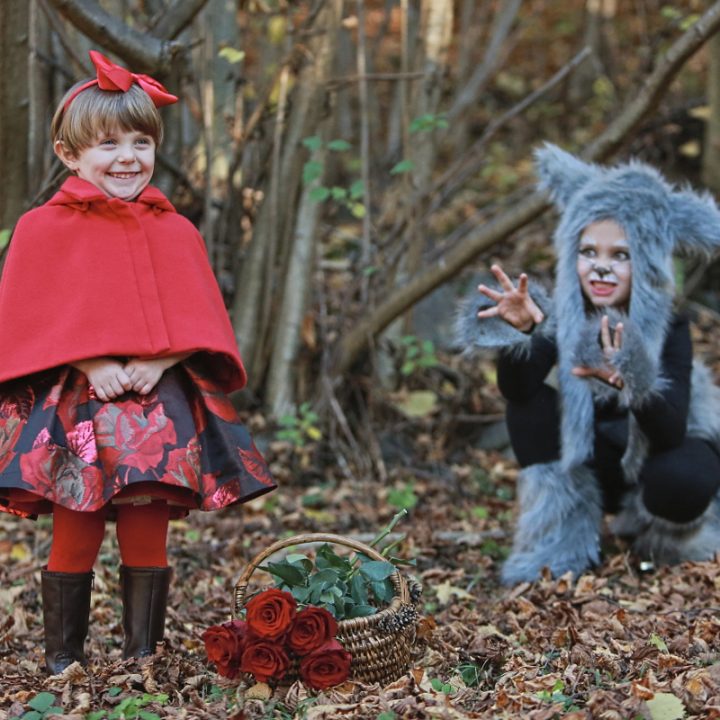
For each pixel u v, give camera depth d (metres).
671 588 4.27
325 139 6.41
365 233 6.67
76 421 3.24
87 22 4.52
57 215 3.38
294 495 6.05
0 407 3.29
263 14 6.81
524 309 4.29
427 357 6.45
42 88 5.69
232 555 5.09
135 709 3.02
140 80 3.46
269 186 6.31
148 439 3.21
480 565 4.95
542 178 4.74
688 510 4.47
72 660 3.43
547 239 8.67
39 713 3.04
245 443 3.40
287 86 6.65
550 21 12.71
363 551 3.41
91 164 3.38
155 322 3.30
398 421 6.77
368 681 3.19
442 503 6.07
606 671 3.35
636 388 4.13
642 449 4.45
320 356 6.75
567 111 11.10
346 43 9.34
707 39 5.08
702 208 4.38
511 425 4.66
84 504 3.14
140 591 3.45
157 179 6.09
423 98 6.95
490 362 7.42
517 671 3.38
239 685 3.20
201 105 6.14
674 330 4.56
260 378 6.53
